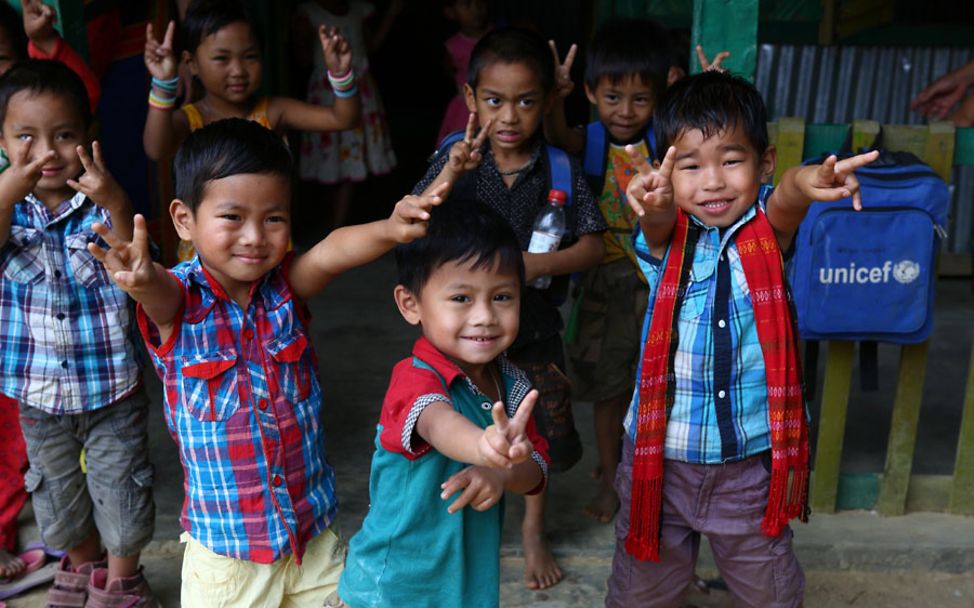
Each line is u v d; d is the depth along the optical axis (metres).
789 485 2.32
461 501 1.83
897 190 2.87
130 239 2.39
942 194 2.88
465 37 6.16
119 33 4.47
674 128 2.19
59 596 2.86
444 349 1.94
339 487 3.50
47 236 2.56
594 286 3.24
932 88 3.62
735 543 2.37
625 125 3.10
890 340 3.01
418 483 1.96
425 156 8.62
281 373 2.23
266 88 6.25
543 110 2.87
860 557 3.14
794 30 5.88
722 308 2.24
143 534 2.75
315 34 6.07
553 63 2.91
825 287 2.93
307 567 2.32
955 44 5.88
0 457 3.04
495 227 1.92
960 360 4.67
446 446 1.76
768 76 5.95
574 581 3.06
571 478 3.58
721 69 2.90
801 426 2.28
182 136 3.36
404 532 1.99
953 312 5.30
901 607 2.98
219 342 2.18
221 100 3.42
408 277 1.95
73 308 2.59
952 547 3.13
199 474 2.21
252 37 3.35
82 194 2.59
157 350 2.19
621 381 3.22
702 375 2.27
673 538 2.42
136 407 2.72
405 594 2.04
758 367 2.26
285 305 2.24
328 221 6.78
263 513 2.22
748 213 2.23
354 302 5.41
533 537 3.05
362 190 7.63
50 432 2.70
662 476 2.33
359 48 6.17
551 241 2.84
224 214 2.06
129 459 2.70
